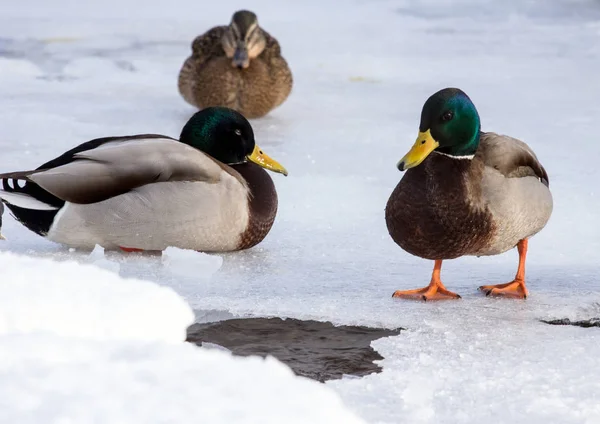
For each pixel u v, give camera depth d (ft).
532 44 86.79
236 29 59.57
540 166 31.58
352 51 84.02
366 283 32.14
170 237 34.45
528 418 20.58
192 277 32.45
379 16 103.60
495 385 22.49
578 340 26.04
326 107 63.72
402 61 79.56
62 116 59.16
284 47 85.71
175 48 84.99
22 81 69.82
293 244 36.83
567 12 102.12
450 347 25.45
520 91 67.92
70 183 33.99
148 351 15.90
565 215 39.91
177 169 34.37
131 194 34.22
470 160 29.37
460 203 29.09
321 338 26.40
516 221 29.91
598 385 22.48
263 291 30.96
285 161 49.47
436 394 21.95
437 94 29.19
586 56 81.25
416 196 29.43
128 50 83.20
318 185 45.03
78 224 34.53
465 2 109.19
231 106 60.13
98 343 16.26
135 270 33.19
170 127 57.26
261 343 26.02
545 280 32.37
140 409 13.75
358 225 39.27
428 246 29.73
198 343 26.02
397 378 22.99
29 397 13.96
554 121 58.59
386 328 27.37
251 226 35.19
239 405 14.10
